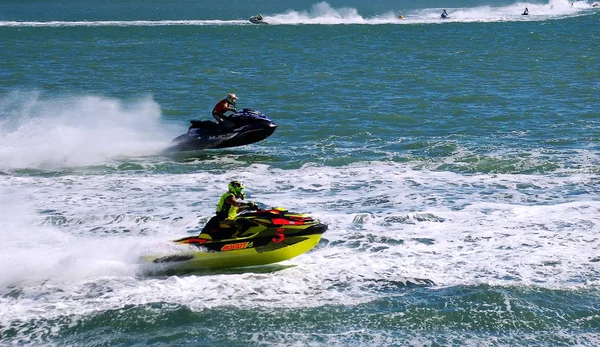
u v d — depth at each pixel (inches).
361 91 2412.6
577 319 704.4
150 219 1023.0
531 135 1640.0
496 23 5211.6
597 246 877.2
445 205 1079.0
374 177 1269.7
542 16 5816.9
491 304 732.7
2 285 789.9
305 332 689.6
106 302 748.0
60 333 689.6
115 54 3582.7
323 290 773.3
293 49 3757.4
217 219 851.4
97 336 685.9
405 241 910.4
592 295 748.0
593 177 1227.2
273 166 1392.7
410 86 2517.2
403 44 3954.2
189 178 1290.6
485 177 1249.4
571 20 5364.2
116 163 1434.5
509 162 1338.6
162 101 2277.3
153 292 770.2
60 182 1270.9
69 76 2869.1
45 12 7214.6
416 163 1373.0
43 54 3592.5
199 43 4069.9
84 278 810.2
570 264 824.9
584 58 3260.3
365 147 1552.7
